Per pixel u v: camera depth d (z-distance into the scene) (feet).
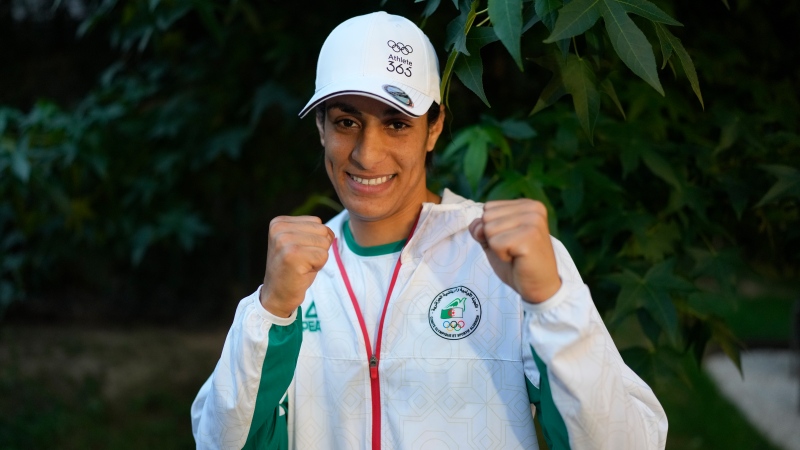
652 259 6.75
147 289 20.77
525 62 9.18
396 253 5.24
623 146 6.89
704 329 6.95
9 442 14.52
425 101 4.92
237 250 20.17
